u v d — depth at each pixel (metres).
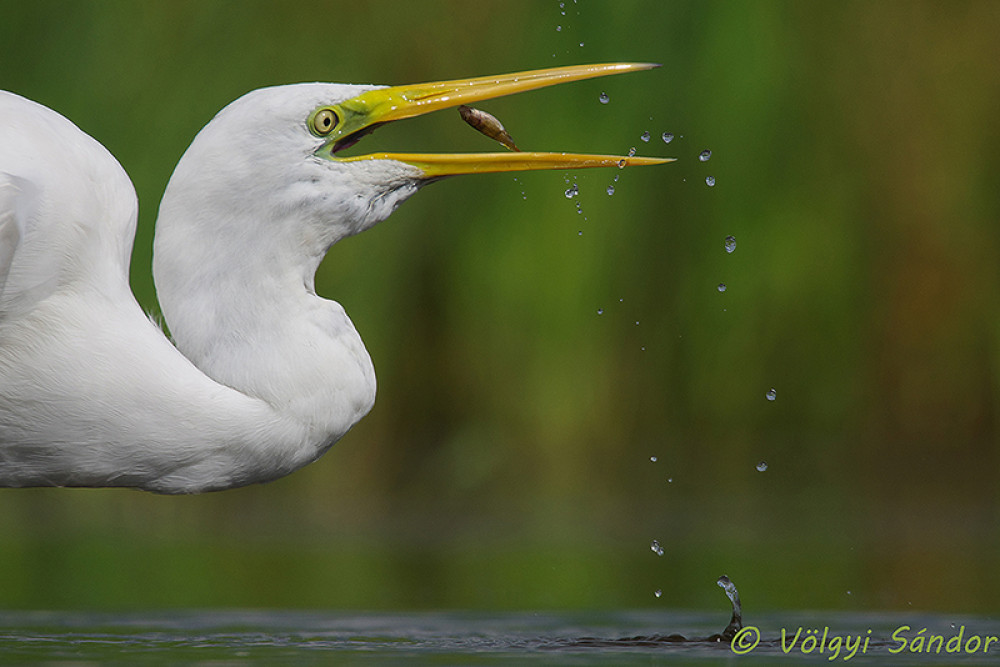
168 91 11.66
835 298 12.38
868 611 7.50
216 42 11.80
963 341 12.73
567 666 5.83
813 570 8.95
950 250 12.62
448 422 12.59
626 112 11.98
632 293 12.26
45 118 6.09
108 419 5.88
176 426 5.85
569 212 12.08
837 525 10.96
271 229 5.93
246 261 5.91
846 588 8.23
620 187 12.13
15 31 11.70
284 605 7.78
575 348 12.18
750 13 12.07
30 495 12.82
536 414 12.33
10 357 5.88
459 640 6.65
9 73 11.67
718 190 12.14
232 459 5.93
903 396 12.79
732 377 12.37
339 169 6.05
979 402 12.80
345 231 6.12
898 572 8.82
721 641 6.65
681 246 12.20
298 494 12.70
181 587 8.48
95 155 6.13
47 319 5.88
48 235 5.85
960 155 12.59
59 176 5.92
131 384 5.84
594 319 12.22
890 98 12.53
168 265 5.93
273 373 5.88
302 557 9.77
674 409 12.44
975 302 12.68
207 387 5.84
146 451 5.91
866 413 12.78
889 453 12.85
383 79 12.18
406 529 11.19
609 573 8.92
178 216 5.91
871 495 12.45
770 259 12.20
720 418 12.56
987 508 11.72
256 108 5.93
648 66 6.57
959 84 12.60
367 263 11.99
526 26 12.18
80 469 6.04
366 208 6.15
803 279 12.30
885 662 6.02
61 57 11.68
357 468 12.62
